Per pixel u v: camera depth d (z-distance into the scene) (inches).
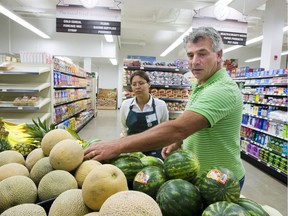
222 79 48.1
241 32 232.1
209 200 30.0
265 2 257.8
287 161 157.9
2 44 418.6
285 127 165.5
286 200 132.8
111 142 40.6
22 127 72.7
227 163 48.9
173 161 35.0
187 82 191.9
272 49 237.9
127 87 189.9
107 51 442.0
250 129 215.3
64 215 29.0
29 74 178.9
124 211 23.0
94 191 28.7
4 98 181.2
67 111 249.8
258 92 209.8
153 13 368.2
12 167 39.1
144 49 614.5
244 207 30.1
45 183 34.7
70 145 38.1
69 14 207.9
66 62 245.6
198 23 227.1
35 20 413.4
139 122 100.5
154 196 33.6
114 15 211.0
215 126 46.9
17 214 27.8
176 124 38.3
